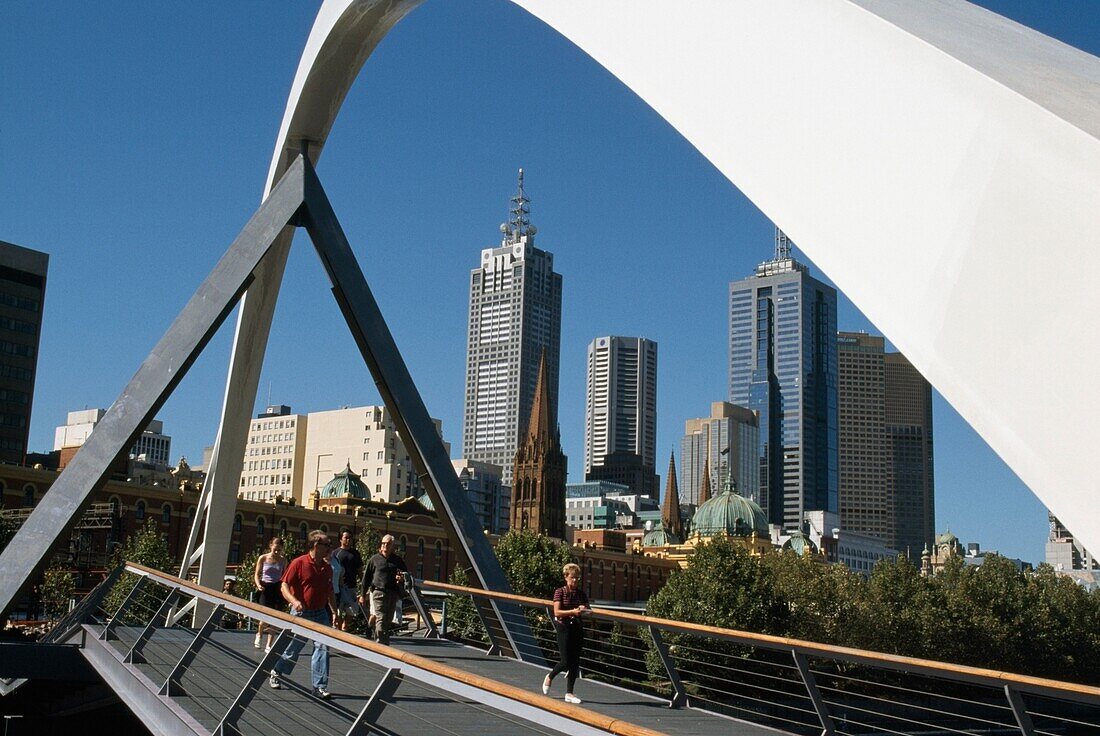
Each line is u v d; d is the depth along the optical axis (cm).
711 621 6372
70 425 19575
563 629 1405
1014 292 466
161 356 1841
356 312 1895
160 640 1914
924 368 500
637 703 1462
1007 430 459
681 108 718
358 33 1834
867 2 629
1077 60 560
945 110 523
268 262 2167
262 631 1897
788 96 630
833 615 7756
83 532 6906
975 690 7419
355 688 1498
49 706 2473
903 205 532
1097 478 420
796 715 4744
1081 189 441
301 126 2114
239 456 2567
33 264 13738
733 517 16325
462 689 744
